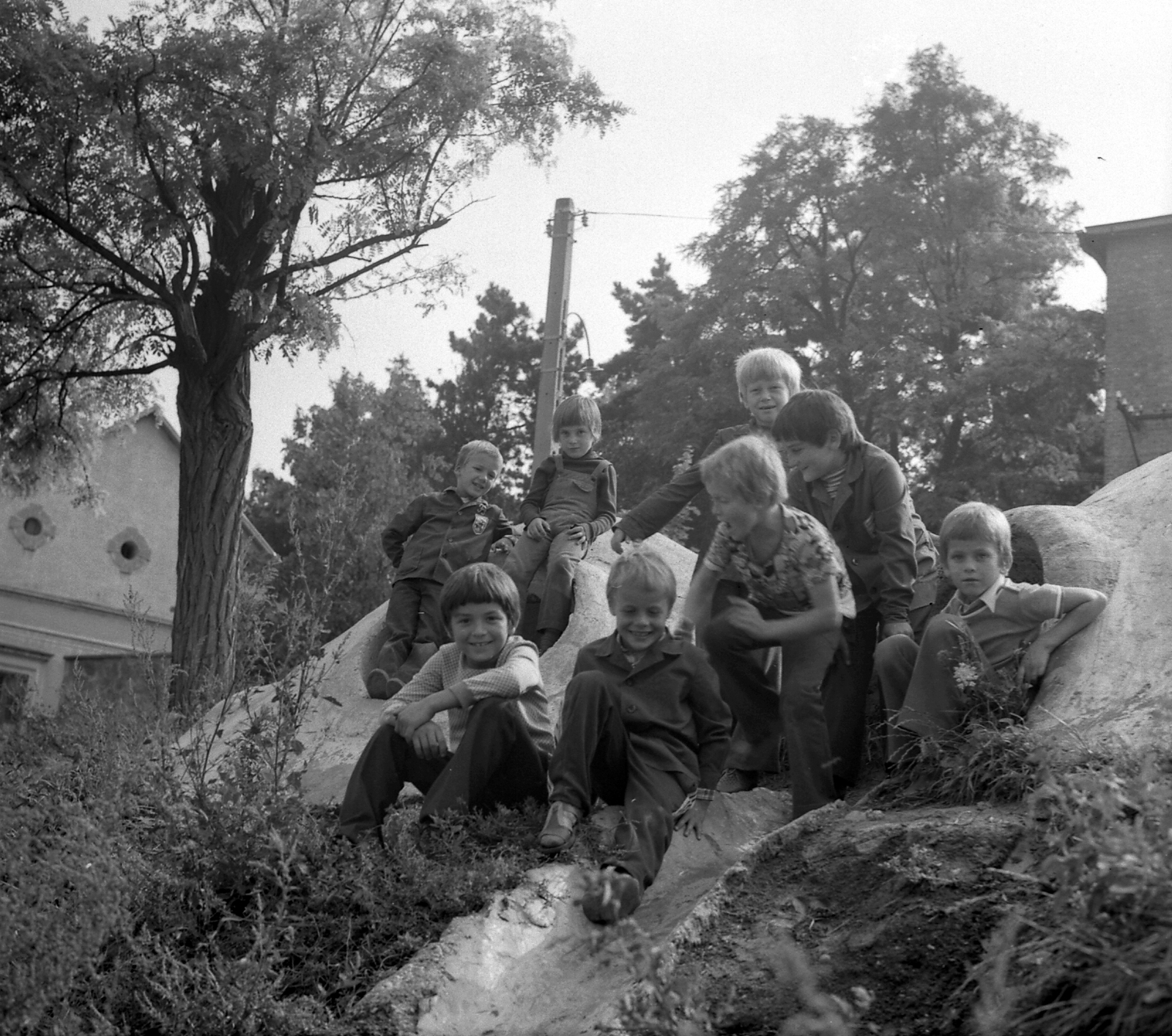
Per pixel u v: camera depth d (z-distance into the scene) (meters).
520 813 4.57
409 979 3.64
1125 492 5.70
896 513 5.15
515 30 13.59
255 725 4.84
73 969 3.47
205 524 12.59
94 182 12.97
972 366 26.47
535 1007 3.66
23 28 12.13
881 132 28.16
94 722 5.70
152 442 24.36
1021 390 26.16
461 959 3.75
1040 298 28.62
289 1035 3.49
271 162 12.40
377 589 16.53
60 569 23.17
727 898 3.80
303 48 12.37
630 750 4.43
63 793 5.04
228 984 3.60
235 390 12.97
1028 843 3.58
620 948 3.02
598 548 7.48
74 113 12.33
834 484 5.27
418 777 4.67
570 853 4.28
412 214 13.10
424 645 6.86
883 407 25.95
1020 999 2.94
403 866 4.15
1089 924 2.85
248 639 5.44
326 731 6.16
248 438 13.01
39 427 14.69
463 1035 3.55
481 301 43.47
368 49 13.06
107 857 3.81
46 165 12.70
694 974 3.48
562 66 13.42
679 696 4.56
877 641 5.17
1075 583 5.09
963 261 27.52
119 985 3.77
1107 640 4.63
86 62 12.17
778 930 3.59
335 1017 3.60
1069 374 25.59
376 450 26.77
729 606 4.84
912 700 4.58
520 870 4.19
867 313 27.77
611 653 4.68
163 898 4.15
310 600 5.35
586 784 4.30
